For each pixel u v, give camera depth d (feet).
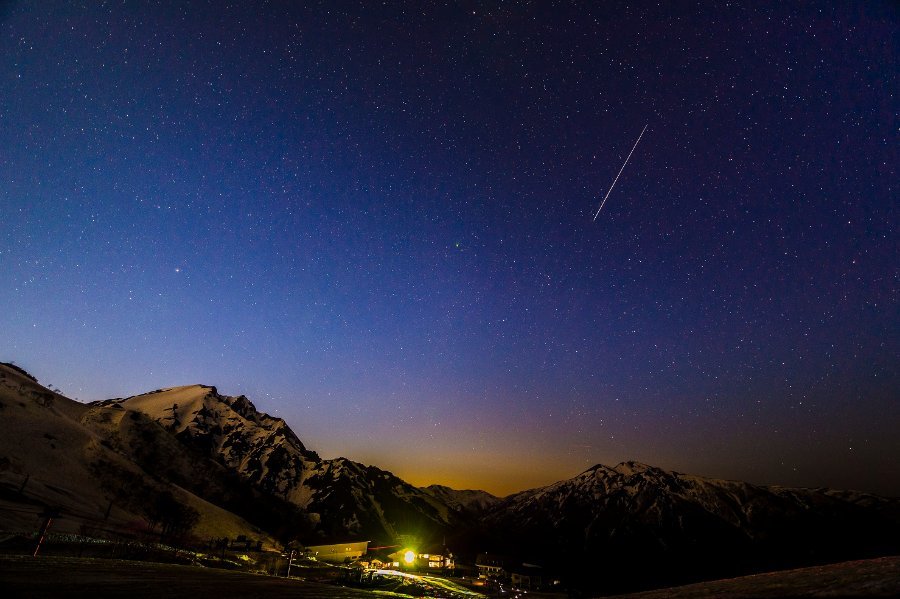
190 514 360.89
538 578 411.95
